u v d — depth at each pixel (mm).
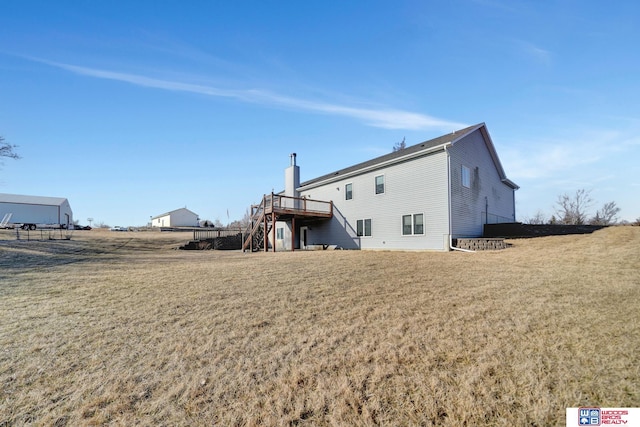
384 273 7473
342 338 3770
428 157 14195
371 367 3047
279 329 4137
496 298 5074
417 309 4703
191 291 6242
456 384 2695
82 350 3607
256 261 10836
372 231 16672
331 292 5859
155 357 3418
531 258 8766
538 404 2383
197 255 14742
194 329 4215
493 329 3801
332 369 3045
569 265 7367
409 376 2854
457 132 15641
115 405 2572
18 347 3691
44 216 43406
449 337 3639
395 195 15562
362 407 2455
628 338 3359
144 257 13562
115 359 3385
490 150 17812
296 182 21891
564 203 36281
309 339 3781
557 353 3121
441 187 13586
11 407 2570
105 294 6109
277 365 3172
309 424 2293
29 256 12273
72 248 16297
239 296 5793
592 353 3084
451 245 13156
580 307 4402
